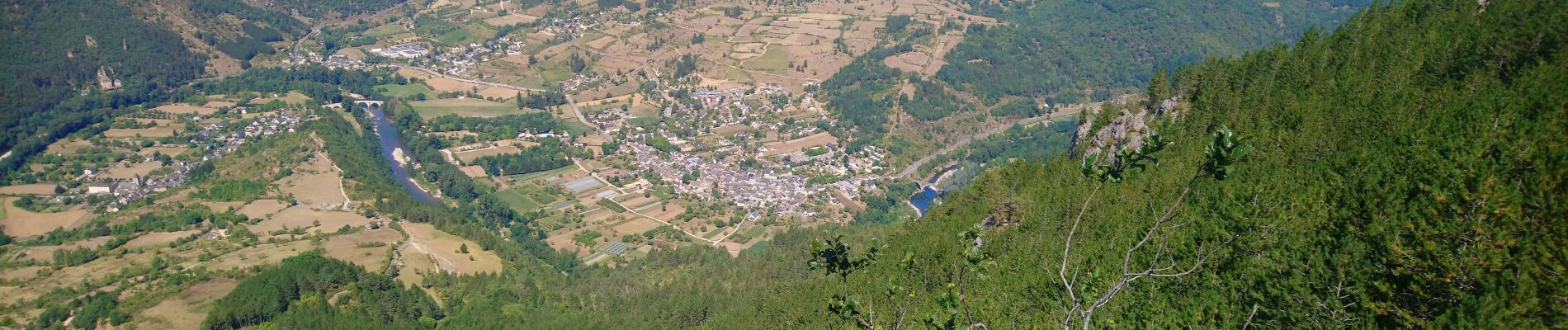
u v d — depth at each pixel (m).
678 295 121.50
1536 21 78.12
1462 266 39.97
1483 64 80.38
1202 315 45.78
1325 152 76.25
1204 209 59.44
